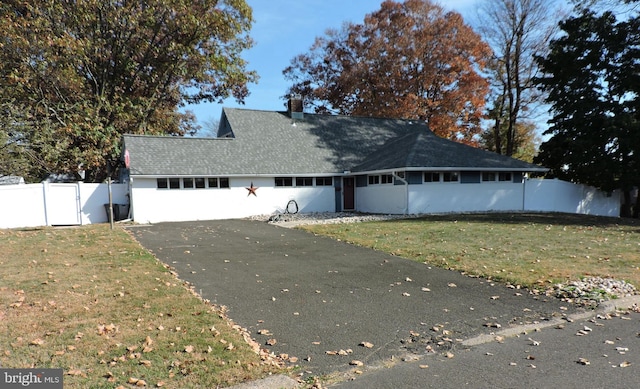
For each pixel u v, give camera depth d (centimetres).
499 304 581
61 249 968
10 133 1673
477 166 1991
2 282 646
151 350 394
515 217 1753
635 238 1155
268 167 2117
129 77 2600
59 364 362
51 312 502
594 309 556
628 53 2172
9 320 471
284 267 823
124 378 338
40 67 2044
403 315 534
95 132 2166
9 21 1875
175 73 2636
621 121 2045
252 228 1510
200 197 1953
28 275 698
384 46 3247
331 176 2275
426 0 3177
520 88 3206
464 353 417
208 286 672
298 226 1517
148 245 1095
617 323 505
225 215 2012
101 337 425
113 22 2280
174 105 3042
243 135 2320
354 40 3553
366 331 477
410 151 2006
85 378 337
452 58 3119
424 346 436
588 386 342
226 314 531
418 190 1945
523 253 927
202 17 2456
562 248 989
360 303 584
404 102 3173
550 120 2522
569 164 2373
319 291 646
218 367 364
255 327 487
